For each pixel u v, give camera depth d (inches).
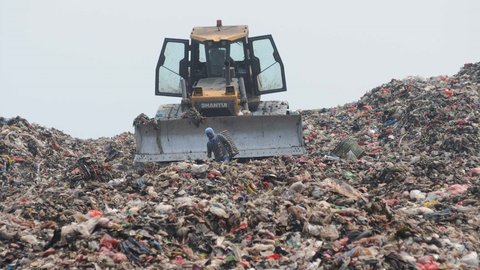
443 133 3048.7
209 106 2925.7
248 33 3225.9
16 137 3339.1
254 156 2819.9
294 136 2864.2
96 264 1726.1
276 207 2089.1
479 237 1935.3
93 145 3651.6
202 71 3154.5
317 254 1780.3
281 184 2443.4
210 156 2753.4
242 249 1861.5
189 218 1984.5
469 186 2327.8
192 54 3149.6
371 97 4001.0
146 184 2412.6
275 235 1945.1
